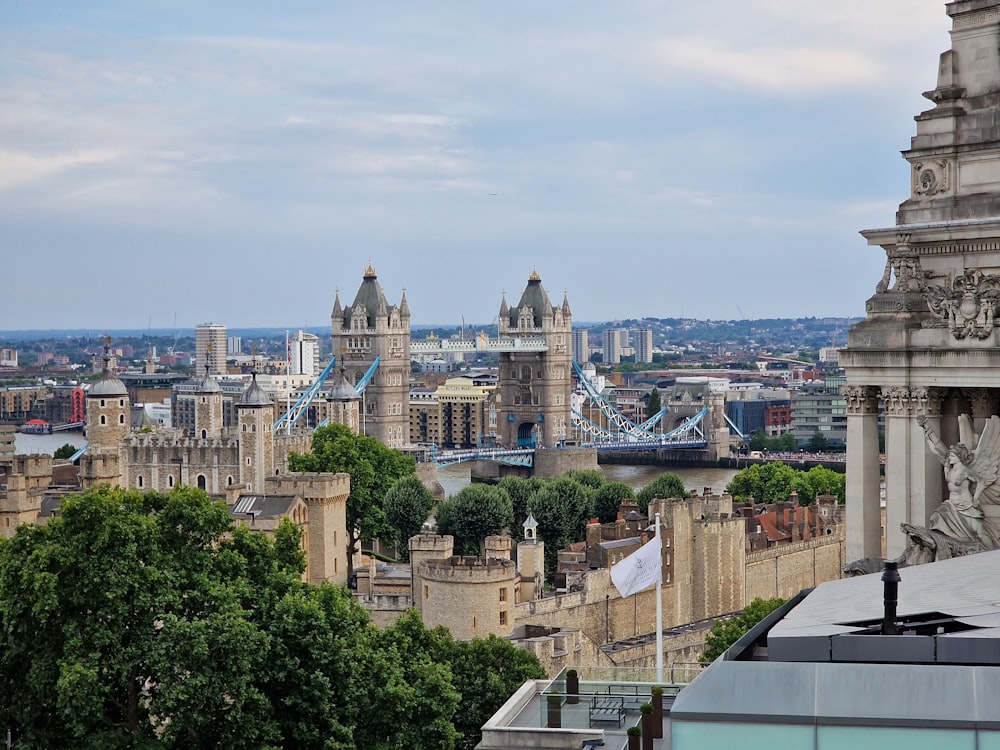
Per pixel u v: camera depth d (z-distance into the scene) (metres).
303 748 142.00
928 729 66.19
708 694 68.62
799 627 77.38
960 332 136.88
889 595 76.00
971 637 70.75
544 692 113.25
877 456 143.62
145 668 143.50
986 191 141.88
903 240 143.38
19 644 142.62
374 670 145.88
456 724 175.00
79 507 146.25
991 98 142.12
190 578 149.12
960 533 126.62
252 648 138.25
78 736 137.12
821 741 67.31
